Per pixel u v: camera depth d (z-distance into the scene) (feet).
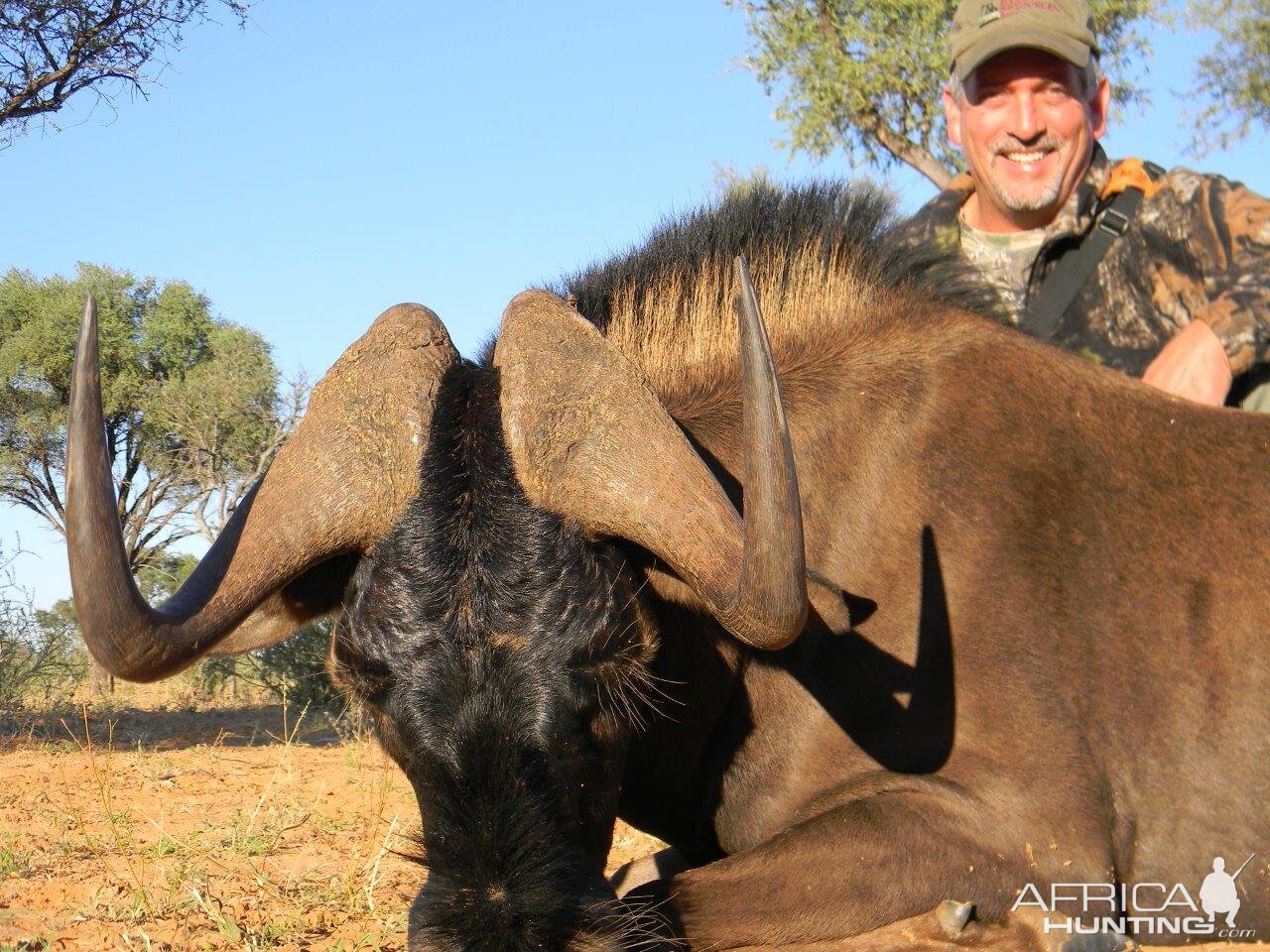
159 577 23.32
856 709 4.25
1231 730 4.28
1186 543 4.40
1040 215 5.87
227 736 12.32
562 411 3.63
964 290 4.94
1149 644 4.31
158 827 6.36
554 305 3.81
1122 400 4.62
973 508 4.37
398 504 3.56
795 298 4.76
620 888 5.02
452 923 3.13
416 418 3.64
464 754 3.31
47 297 34.88
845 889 3.84
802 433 4.42
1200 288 5.54
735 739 4.31
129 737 12.19
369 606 3.48
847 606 4.23
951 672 4.21
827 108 19.69
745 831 4.31
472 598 3.42
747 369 3.18
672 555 3.53
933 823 3.97
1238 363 5.13
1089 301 5.73
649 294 4.73
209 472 28.58
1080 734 4.19
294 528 3.59
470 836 3.22
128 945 4.68
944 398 4.53
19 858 6.16
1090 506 4.42
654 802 4.41
